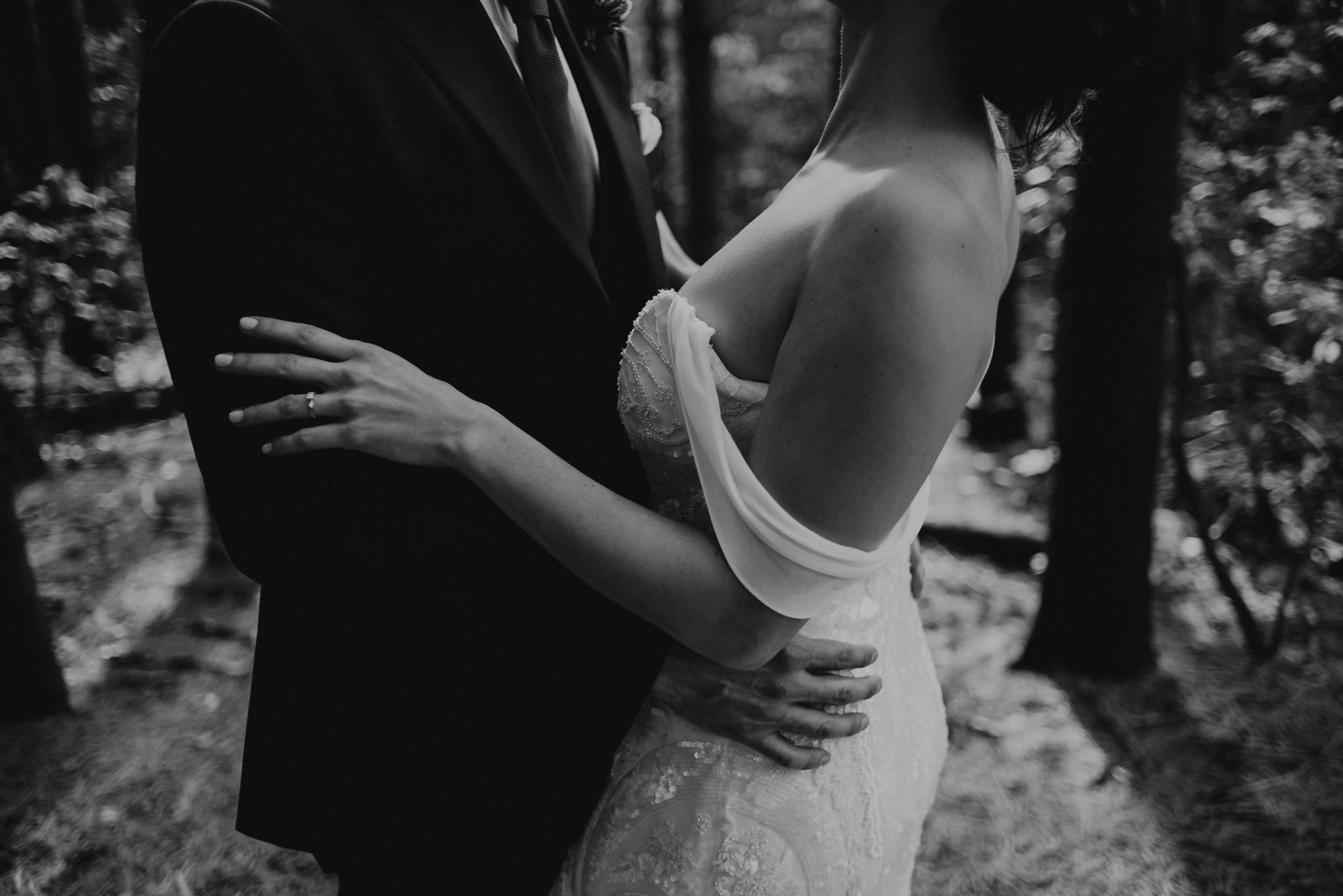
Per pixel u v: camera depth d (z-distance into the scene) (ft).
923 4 3.28
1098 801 8.33
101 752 8.76
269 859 7.72
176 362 3.89
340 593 4.03
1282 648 10.11
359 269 3.90
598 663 3.96
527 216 4.15
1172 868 7.61
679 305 3.54
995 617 11.10
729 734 3.76
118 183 11.91
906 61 3.33
